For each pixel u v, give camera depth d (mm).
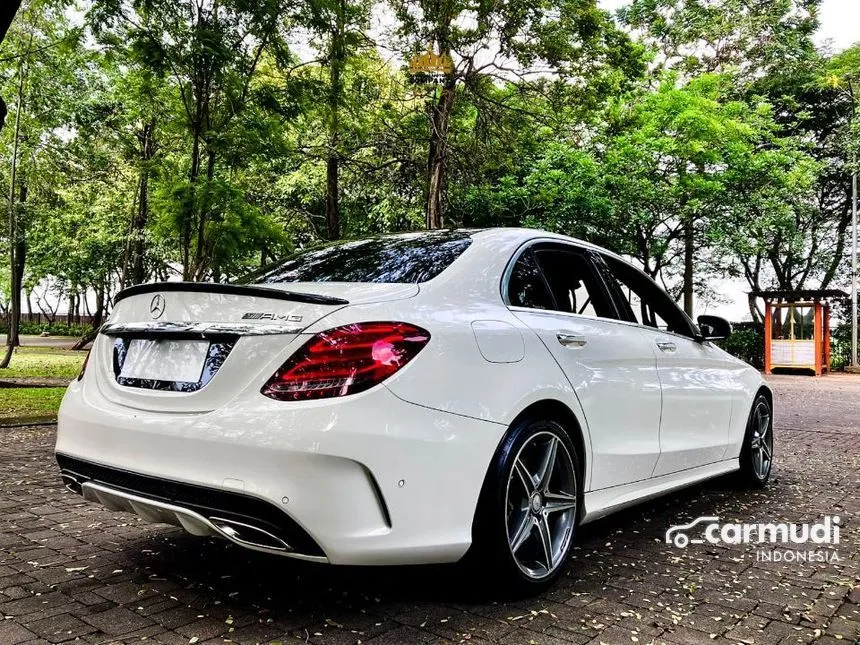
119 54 8031
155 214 8203
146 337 2545
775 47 22906
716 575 2965
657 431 3539
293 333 2193
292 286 2838
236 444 2111
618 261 3740
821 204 26234
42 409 8227
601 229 19344
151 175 8133
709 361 4203
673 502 4367
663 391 3588
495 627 2348
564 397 2814
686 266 21000
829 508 4219
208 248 7828
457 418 2348
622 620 2439
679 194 18156
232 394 2211
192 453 2197
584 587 2779
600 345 3160
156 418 2330
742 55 23219
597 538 3533
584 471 2975
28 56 12359
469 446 2369
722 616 2498
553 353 2840
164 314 2484
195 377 2330
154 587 2662
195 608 2461
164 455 2266
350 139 13836
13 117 13664
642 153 17281
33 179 17188
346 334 2186
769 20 22906
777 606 2611
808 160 19625
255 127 8000
